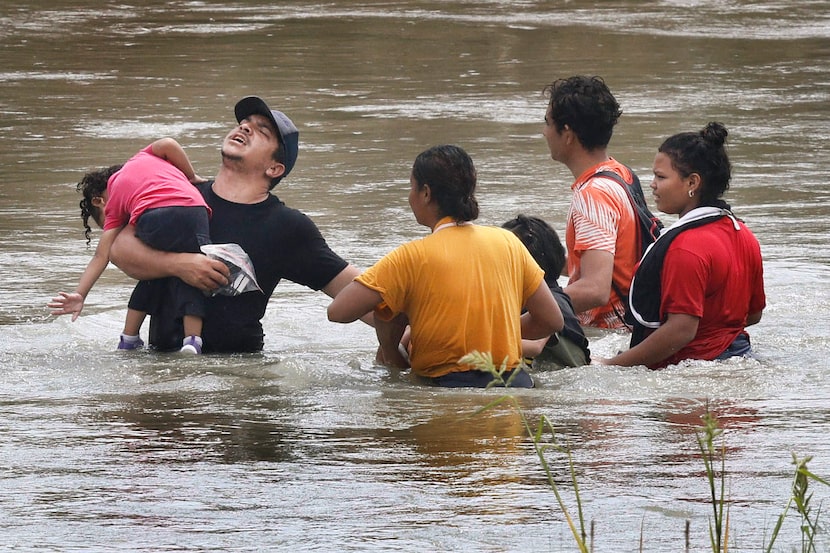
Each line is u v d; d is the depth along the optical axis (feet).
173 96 213.66
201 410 60.64
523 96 217.97
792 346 80.59
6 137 173.47
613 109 88.12
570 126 88.12
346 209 130.21
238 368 74.08
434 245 70.08
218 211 82.17
